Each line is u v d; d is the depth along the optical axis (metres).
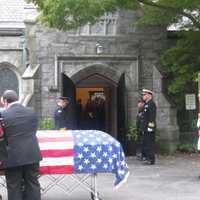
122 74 22.52
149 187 14.20
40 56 22.03
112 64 22.48
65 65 22.19
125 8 19.58
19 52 25.20
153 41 22.72
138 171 17.06
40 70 21.97
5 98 11.08
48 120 21.39
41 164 11.70
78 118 23.66
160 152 21.97
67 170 11.82
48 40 22.06
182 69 21.64
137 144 20.89
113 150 12.00
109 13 21.16
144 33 22.69
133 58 22.58
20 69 25.16
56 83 22.00
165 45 22.80
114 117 22.86
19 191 10.95
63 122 18.67
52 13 18.12
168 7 20.31
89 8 18.08
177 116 22.81
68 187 13.98
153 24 22.25
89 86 22.61
